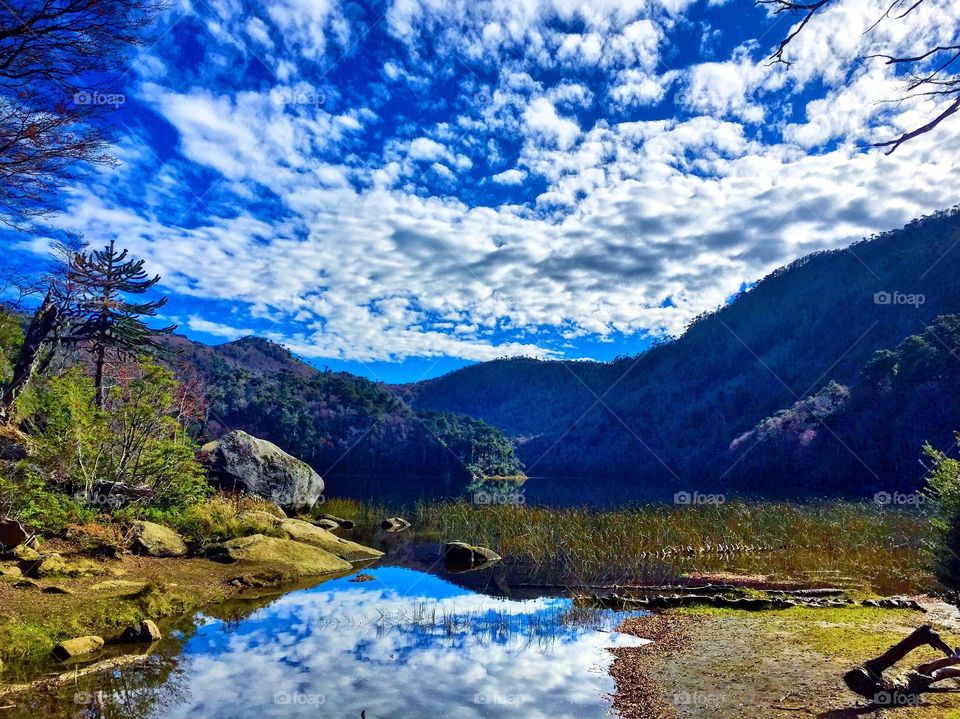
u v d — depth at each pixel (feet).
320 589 33.14
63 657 20.18
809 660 19.51
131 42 21.20
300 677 19.10
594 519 57.26
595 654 21.50
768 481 187.62
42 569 27.22
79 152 20.51
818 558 38.75
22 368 45.65
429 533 59.72
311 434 268.00
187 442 47.11
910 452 145.48
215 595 30.04
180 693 17.54
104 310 59.62
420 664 20.43
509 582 35.63
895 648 16.22
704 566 38.34
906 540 42.09
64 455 36.37
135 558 33.86
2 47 19.43
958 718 14.21
